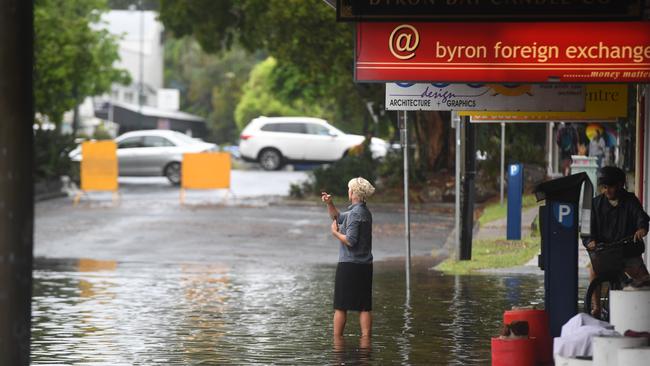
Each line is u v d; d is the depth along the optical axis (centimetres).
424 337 3569
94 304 4397
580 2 3481
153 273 5544
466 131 5753
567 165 7356
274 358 3206
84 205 9400
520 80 3538
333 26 9400
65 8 12688
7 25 2067
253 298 4594
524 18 3509
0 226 2075
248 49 10838
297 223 8094
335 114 16850
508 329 2914
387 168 10344
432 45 3528
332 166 10325
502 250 6219
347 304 3538
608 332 2550
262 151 13300
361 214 3538
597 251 3397
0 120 2069
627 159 6025
